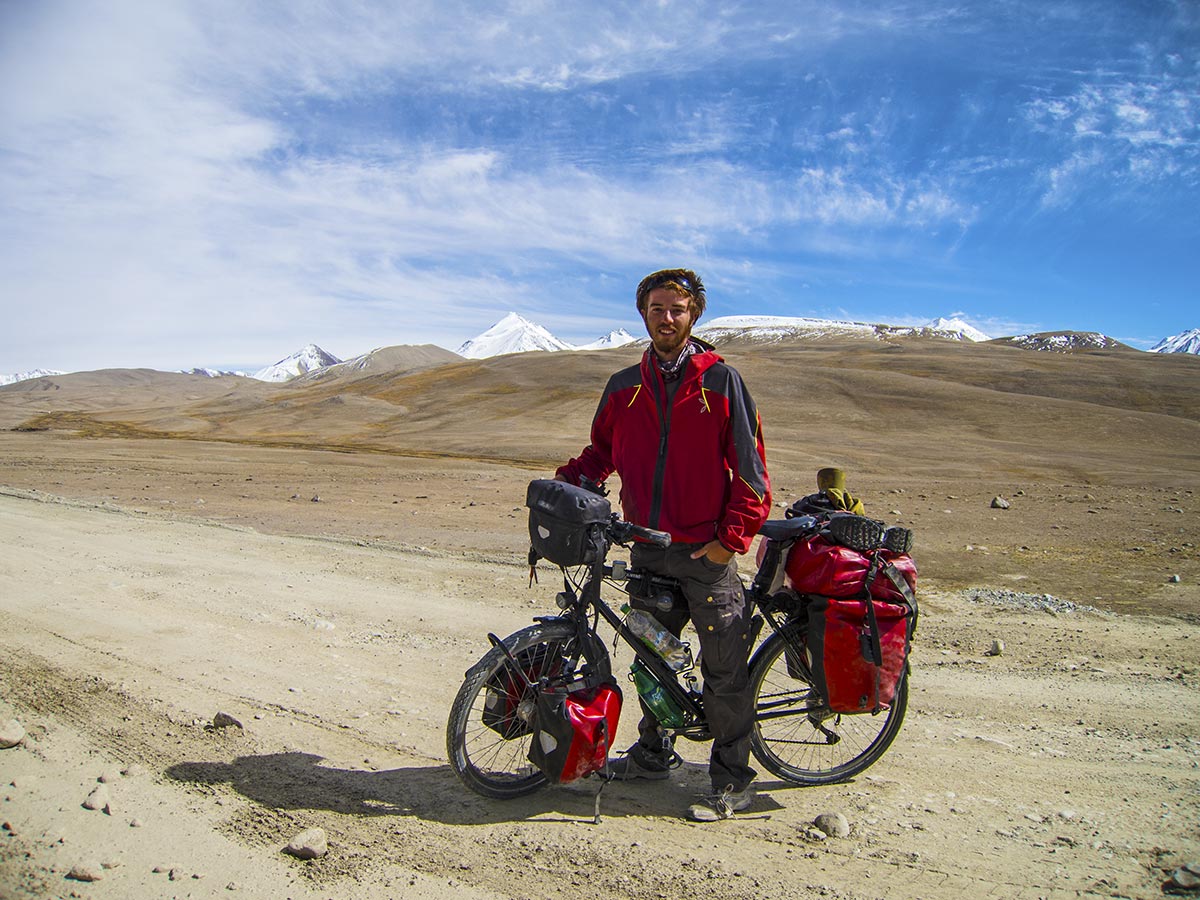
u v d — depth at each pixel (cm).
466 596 777
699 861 306
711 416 331
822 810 359
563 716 338
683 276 338
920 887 290
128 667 517
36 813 318
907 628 358
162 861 288
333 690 496
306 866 290
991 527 1495
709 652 348
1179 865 308
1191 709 507
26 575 782
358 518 1430
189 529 1155
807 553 357
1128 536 1368
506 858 304
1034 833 336
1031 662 613
